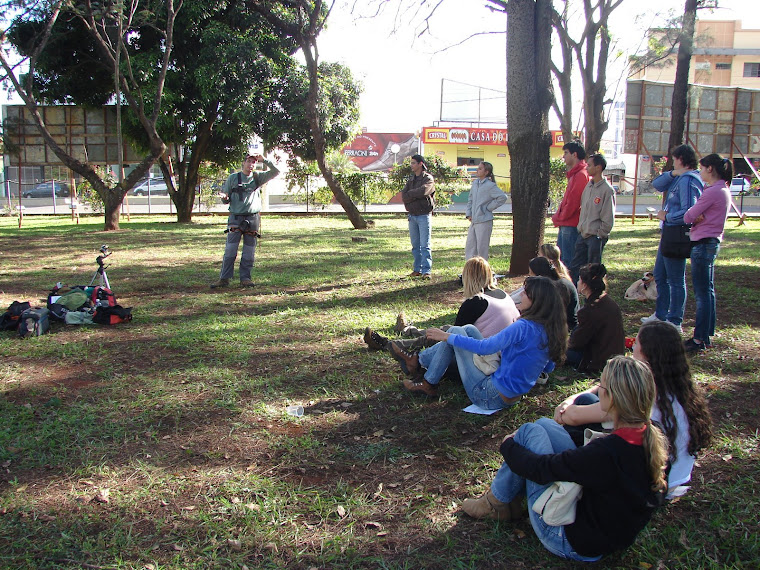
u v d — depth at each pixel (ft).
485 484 11.50
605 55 56.03
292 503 10.96
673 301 19.76
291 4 59.41
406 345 17.31
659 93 70.44
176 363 18.53
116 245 47.21
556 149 122.52
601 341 16.53
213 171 81.46
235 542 9.77
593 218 23.09
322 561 9.44
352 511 10.71
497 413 14.43
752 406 14.96
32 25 60.23
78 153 71.00
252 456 12.67
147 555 9.51
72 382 16.89
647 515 8.58
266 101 67.10
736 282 30.40
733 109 77.51
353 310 24.84
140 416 14.55
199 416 14.60
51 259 39.42
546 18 29.73
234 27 65.46
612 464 8.31
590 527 8.63
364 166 132.87
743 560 9.45
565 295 17.67
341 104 71.15
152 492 11.29
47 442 13.19
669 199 19.26
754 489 11.32
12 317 21.80
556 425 9.64
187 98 66.18
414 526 10.30
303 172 85.92
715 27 139.44
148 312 25.00
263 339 20.95
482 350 13.55
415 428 13.89
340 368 17.90
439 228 62.80
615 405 8.34
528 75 30.17
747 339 20.27
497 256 39.27
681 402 9.44
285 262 38.11
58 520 10.37
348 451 12.87
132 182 59.88
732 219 75.66
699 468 12.10
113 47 62.13
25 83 63.87
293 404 15.31
